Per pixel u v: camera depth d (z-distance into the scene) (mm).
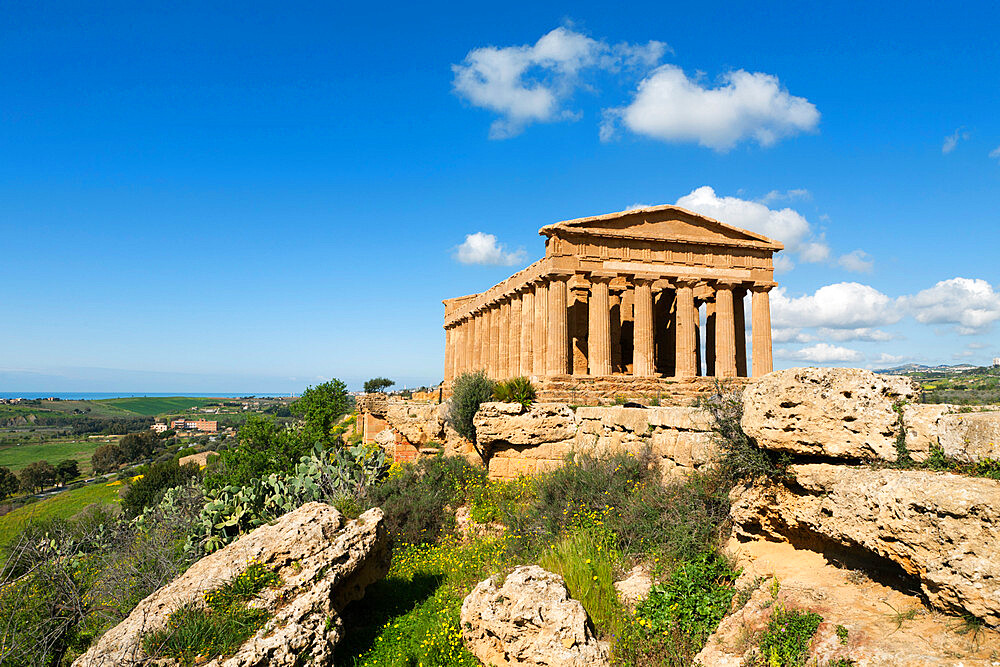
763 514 10984
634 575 12047
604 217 41312
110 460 109625
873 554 8648
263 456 34031
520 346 45656
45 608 15938
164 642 10266
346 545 12789
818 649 7609
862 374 9586
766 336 44500
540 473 21219
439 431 29531
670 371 50688
